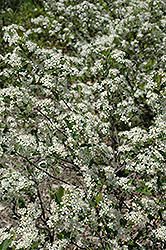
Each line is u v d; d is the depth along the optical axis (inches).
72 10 212.1
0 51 208.4
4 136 95.0
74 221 89.7
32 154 100.7
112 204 95.0
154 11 190.9
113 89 107.0
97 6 211.6
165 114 109.0
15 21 247.3
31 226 91.2
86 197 94.4
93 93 137.0
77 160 98.8
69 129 100.4
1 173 97.7
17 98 99.0
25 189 96.7
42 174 99.0
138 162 98.7
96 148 103.4
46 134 103.9
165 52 168.2
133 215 94.2
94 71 116.8
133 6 185.0
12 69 104.6
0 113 97.1
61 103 111.1
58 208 89.4
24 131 104.7
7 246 82.4
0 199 93.5
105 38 163.6
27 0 296.0
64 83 109.1
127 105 119.8
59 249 88.2
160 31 174.1
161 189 100.4
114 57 116.5
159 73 110.9
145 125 154.3
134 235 115.7
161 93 110.9
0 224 132.4
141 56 168.9
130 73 158.1
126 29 172.1
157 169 98.3
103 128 109.0
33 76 108.8
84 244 95.8
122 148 105.0
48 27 208.1
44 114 106.0
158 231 95.3
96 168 97.9
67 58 108.6
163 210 102.4
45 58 109.3
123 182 95.8
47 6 225.8
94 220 91.4
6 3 262.2
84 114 108.5
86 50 154.2
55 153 98.7
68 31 194.4
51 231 109.8
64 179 144.9
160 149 98.2
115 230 92.1
